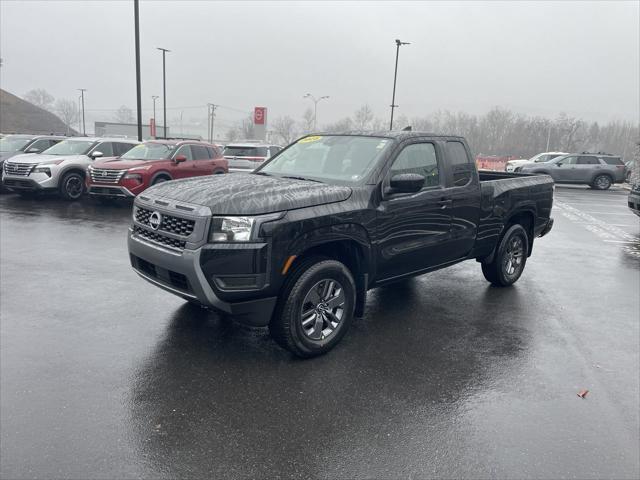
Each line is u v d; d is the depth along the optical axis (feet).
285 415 11.23
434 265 17.97
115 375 12.68
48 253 25.17
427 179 17.04
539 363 14.55
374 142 16.55
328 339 14.39
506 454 10.19
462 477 9.45
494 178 25.23
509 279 22.03
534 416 11.68
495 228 20.15
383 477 9.36
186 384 12.41
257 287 12.64
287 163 17.88
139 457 9.58
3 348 13.96
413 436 10.68
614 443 10.72
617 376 13.92
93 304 17.80
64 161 43.52
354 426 10.94
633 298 21.63
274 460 9.70
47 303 17.76
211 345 14.71
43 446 9.74
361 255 15.05
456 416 11.52
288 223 12.84
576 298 21.20
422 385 12.90
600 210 54.70
